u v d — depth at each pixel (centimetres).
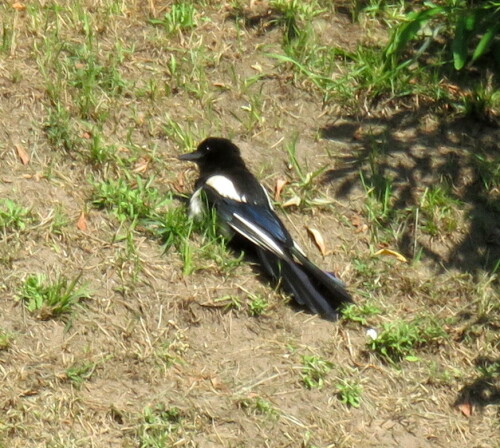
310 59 1340
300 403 977
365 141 1262
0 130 1162
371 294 1099
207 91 1279
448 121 1298
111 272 1041
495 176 1229
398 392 1013
